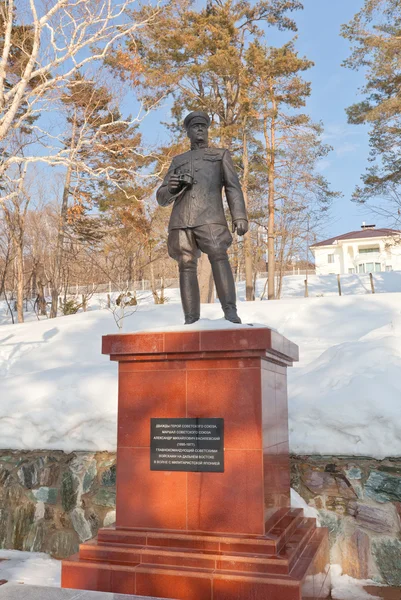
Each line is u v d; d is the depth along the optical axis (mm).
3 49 16734
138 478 4488
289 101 25172
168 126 26578
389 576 5062
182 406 4488
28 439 6531
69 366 8250
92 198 23891
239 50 26109
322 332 10695
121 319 14422
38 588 3789
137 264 32438
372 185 24844
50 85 16641
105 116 22078
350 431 5469
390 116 22281
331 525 5348
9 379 7766
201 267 21188
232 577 3768
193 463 4367
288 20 26047
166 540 4195
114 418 6215
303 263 47406
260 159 27719
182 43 22391
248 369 4375
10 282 40125
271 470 4445
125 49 20109
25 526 6312
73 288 38906
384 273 39750
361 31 22062
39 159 16031
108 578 4031
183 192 5375
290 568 3852
